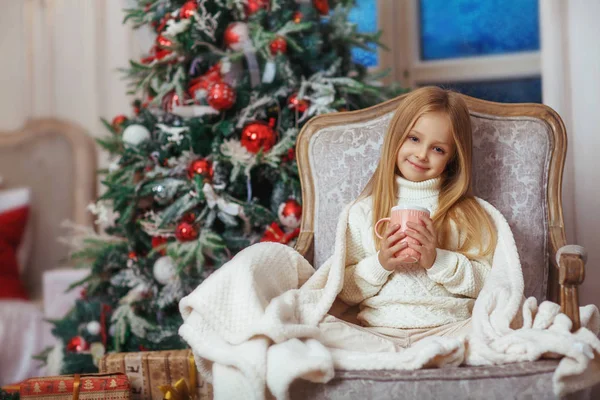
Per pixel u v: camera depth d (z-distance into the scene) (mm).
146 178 2498
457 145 1898
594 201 2703
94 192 3898
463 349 1523
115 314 2467
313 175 2109
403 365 1476
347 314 1937
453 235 1909
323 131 2129
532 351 1464
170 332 2412
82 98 4016
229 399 1521
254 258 1728
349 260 1917
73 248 3764
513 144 2041
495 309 1656
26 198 3799
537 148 2031
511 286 1729
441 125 1869
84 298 2750
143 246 2672
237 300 1619
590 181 2707
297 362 1438
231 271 1673
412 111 1887
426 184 1918
